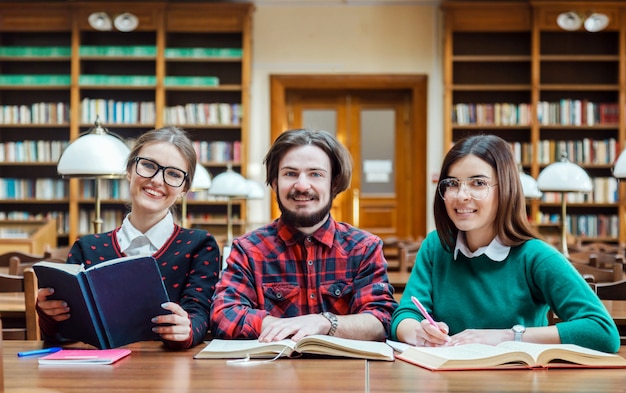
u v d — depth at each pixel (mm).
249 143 8672
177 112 8312
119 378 1577
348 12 8773
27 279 2611
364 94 9086
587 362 1688
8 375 1611
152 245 2258
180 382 1538
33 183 8375
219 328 2037
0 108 8336
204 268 2234
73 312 1877
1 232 7727
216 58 8328
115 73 8648
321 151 2119
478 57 8281
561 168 4473
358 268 2188
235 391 1461
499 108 8305
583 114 8250
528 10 8227
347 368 1673
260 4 8773
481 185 2004
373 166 9086
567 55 8508
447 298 2109
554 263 1966
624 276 4414
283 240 2168
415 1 8664
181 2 8336
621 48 8203
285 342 1820
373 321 2045
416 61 8734
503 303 2018
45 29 8320
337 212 9094
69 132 8602
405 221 9047
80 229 8430
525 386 1493
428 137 8719
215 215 8469
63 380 1560
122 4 8211
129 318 1867
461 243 2098
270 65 8773
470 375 1596
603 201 8297
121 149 3436
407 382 1533
